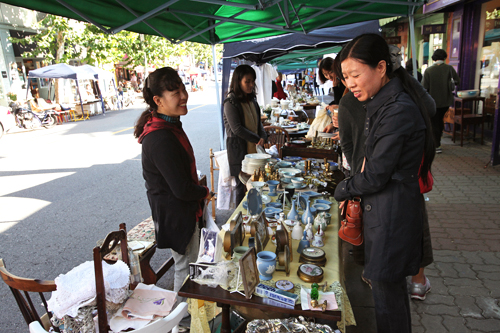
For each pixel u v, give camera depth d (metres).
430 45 9.41
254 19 4.60
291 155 3.96
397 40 7.29
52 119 15.07
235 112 3.76
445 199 4.58
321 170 3.35
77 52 18.80
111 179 6.68
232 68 8.00
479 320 2.42
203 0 2.88
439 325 2.39
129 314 1.71
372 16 4.41
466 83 7.79
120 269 1.79
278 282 1.70
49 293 3.16
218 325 2.13
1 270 1.67
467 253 3.27
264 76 9.18
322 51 8.77
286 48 5.58
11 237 4.27
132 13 3.10
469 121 7.12
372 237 1.71
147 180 2.24
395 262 1.66
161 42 23.27
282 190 2.80
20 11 17.88
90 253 3.83
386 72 1.65
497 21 6.77
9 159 8.72
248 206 2.35
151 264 3.60
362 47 1.56
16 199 5.67
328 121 4.73
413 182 1.64
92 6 2.85
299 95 12.06
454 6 7.79
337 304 1.55
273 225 2.26
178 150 2.16
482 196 4.61
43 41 16.55
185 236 2.29
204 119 14.92
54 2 2.64
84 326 1.63
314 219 2.28
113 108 22.17
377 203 1.68
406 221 1.64
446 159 6.40
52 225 4.60
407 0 3.81
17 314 2.86
